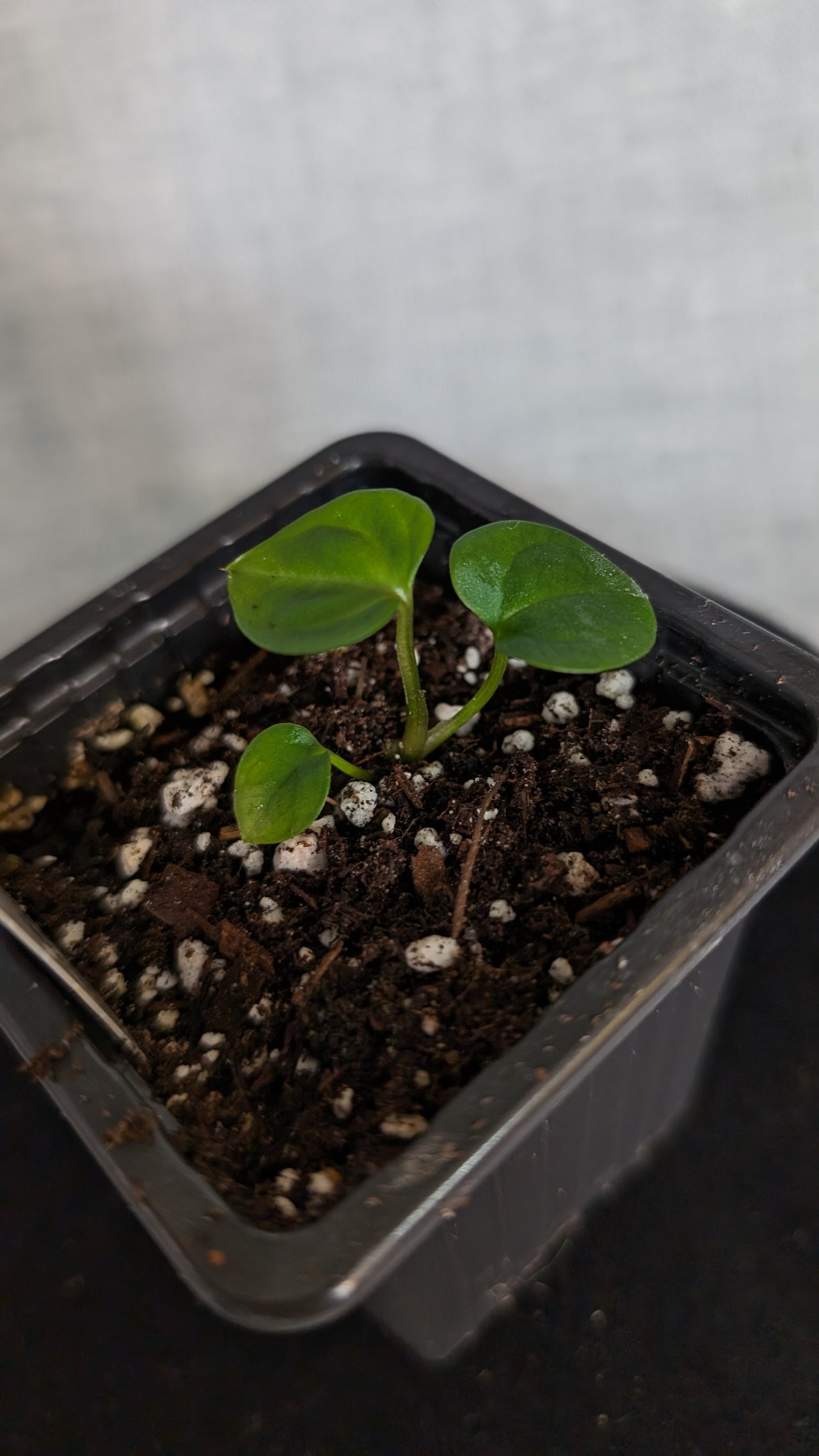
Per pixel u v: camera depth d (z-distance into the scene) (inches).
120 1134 3.3
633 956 3.5
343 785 4.7
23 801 4.8
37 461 7.4
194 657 5.2
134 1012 4.1
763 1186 5.7
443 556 5.4
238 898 4.4
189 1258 3.0
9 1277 5.6
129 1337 5.4
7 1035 3.7
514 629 3.8
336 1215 3.0
